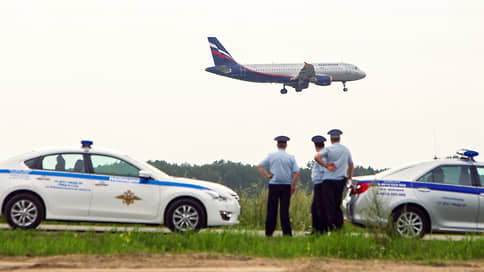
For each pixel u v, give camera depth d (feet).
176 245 118.21
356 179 147.02
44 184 140.46
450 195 144.66
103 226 163.12
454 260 115.24
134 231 126.00
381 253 117.70
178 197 143.43
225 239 123.34
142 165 145.69
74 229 148.97
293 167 145.69
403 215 142.92
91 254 107.04
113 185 142.20
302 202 193.16
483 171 148.87
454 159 149.48
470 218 145.59
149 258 102.83
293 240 131.34
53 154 143.33
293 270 95.20
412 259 115.34
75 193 140.97
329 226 144.05
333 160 145.07
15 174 140.56
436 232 145.89
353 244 118.93
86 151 144.46
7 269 89.45
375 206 130.62
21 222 139.33
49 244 111.55
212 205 142.82
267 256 112.57
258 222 189.47
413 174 146.00
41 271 88.43
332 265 103.04
